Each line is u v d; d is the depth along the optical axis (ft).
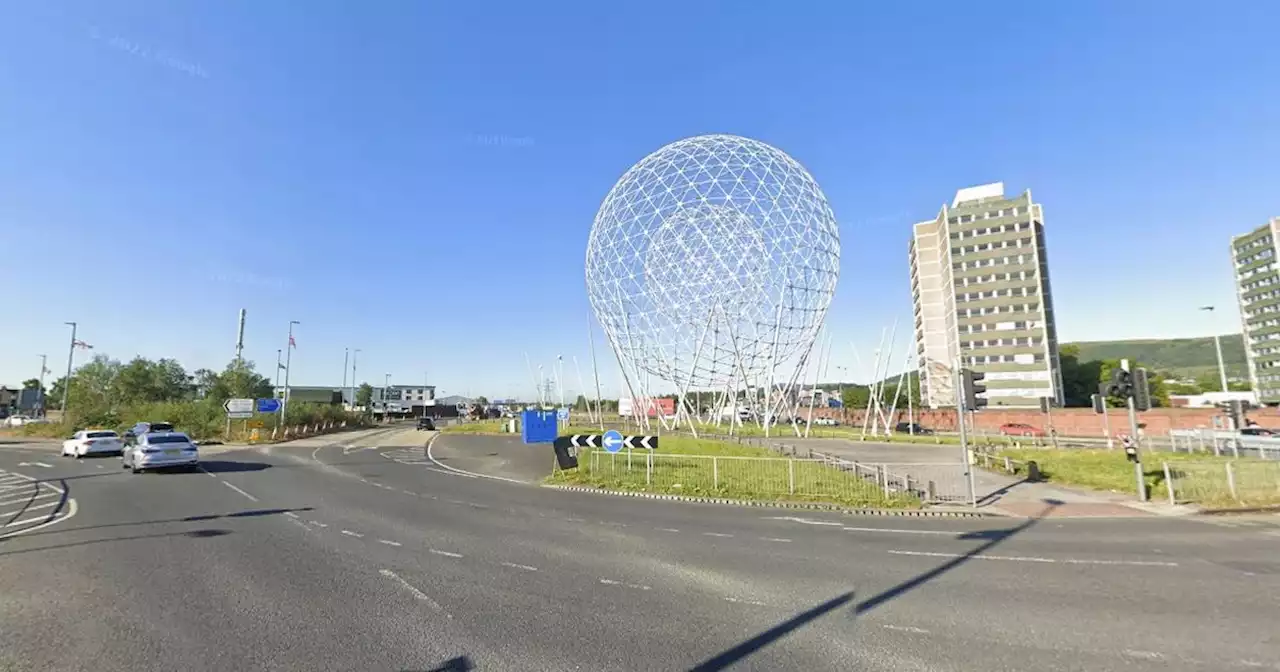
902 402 331.16
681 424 153.58
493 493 58.34
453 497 55.26
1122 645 19.31
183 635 19.89
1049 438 135.13
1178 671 17.37
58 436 167.22
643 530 39.40
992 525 42.11
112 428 161.89
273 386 293.84
